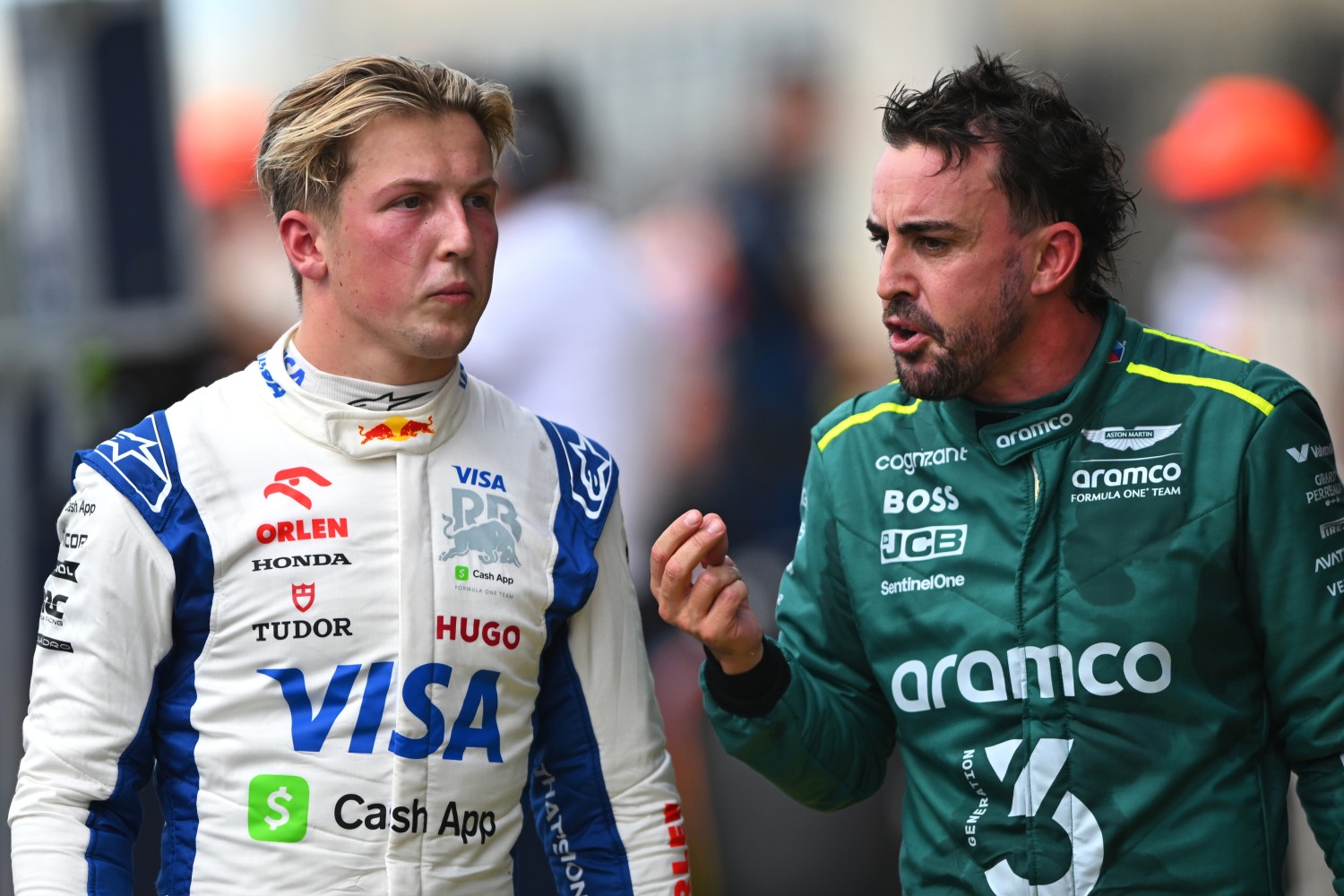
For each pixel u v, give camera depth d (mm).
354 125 8508
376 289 8555
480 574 8758
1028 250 9023
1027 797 8938
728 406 22406
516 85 17703
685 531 8969
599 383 17438
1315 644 8859
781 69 29062
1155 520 8930
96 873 8352
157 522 8500
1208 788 8867
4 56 14727
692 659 17594
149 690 8547
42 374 14633
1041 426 9086
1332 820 8891
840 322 26641
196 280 14812
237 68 28844
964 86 9094
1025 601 9016
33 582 14414
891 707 9836
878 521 9453
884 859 16672
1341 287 20359
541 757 9367
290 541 8555
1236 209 20406
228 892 8359
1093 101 30781
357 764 8422
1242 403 9008
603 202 28844
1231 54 30469
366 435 8711
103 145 14672
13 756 14180
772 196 27125
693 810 17156
